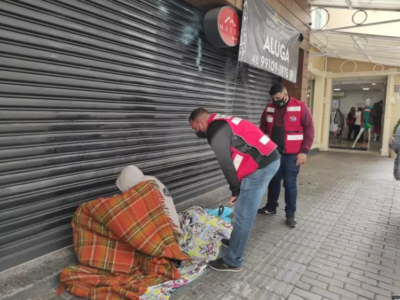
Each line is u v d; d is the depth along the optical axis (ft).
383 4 17.53
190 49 11.78
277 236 10.96
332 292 7.66
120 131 9.25
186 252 8.89
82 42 7.77
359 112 46.14
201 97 12.81
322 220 12.71
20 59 6.56
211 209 12.58
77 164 8.11
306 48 19.79
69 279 7.02
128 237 7.47
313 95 36.68
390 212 13.84
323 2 19.34
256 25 13.00
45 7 6.84
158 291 7.01
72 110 7.75
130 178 8.39
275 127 11.89
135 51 9.37
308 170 24.14
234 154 7.84
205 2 11.28
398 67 31.63
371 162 28.68
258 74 17.29
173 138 11.64
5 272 6.88
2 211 6.70
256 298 7.30
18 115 6.66
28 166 7.02
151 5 9.74
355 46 25.82
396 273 8.64
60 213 7.89
